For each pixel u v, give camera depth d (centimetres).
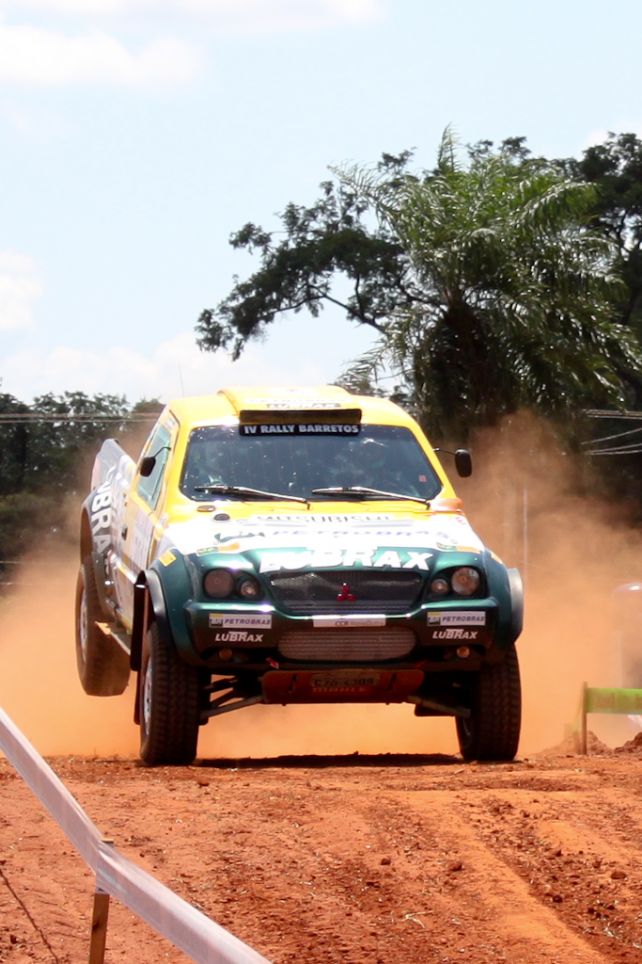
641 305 10400
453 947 1172
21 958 1140
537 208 5559
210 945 838
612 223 10369
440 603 1941
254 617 1902
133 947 1174
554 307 5584
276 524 2023
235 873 1341
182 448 2170
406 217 5603
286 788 1691
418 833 1466
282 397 2288
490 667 2011
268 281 9206
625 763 1923
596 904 1266
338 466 2164
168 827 1484
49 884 1305
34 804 1575
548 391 5541
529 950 1166
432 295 5612
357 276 9194
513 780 1744
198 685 1961
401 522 2064
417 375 5541
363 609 1927
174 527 2050
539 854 1398
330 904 1265
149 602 2028
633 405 9931
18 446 14162
